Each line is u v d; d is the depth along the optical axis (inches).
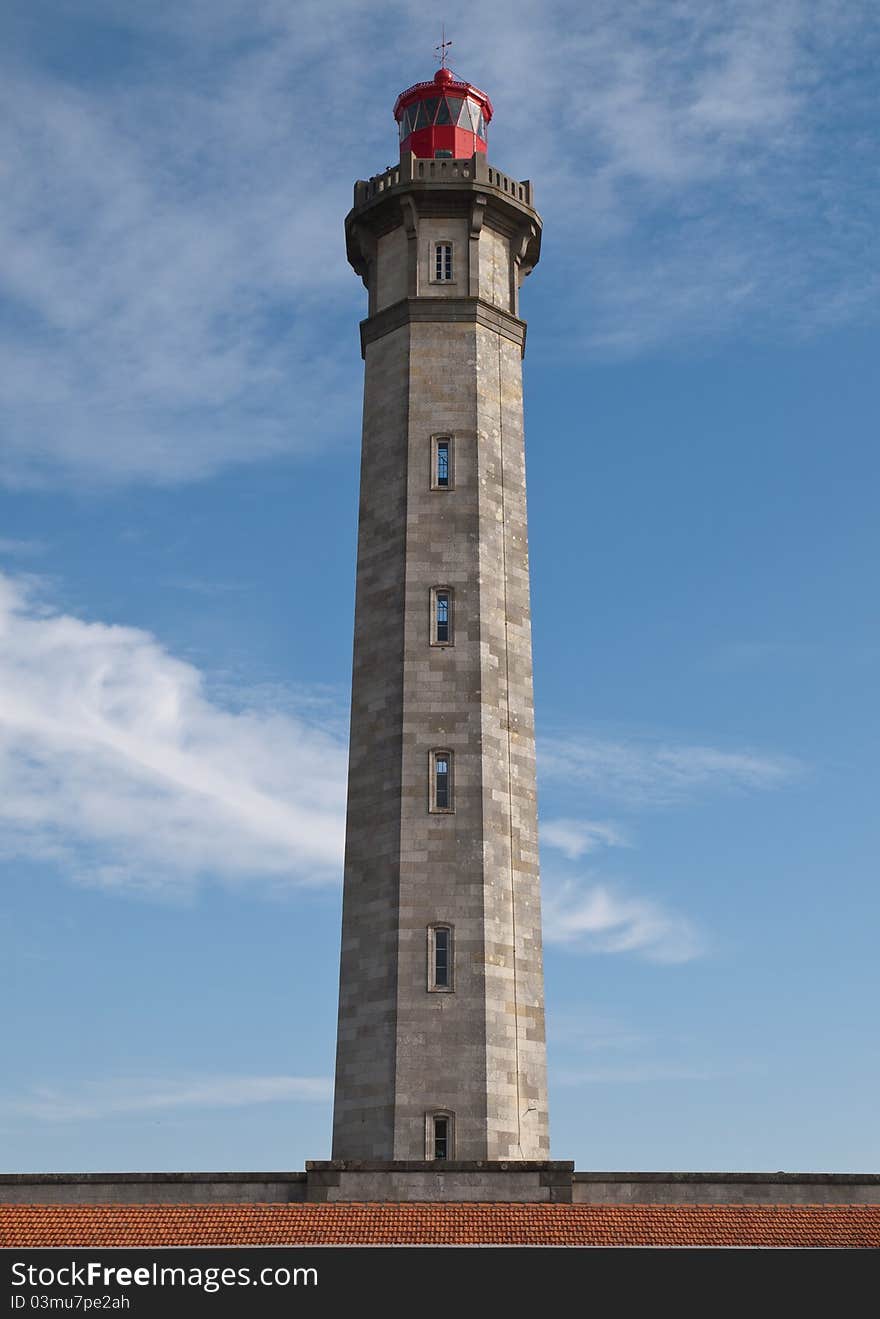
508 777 2020.2
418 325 2193.7
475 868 1942.7
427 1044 1866.4
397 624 2062.0
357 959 1942.7
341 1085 1899.6
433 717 2012.8
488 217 2255.2
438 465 2134.6
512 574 2126.0
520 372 2246.6
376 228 2288.4
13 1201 1684.3
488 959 1908.2
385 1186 1674.5
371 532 2138.3
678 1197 1690.5
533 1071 1910.7
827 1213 1553.9
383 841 1973.4
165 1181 1690.5
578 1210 1540.4
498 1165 1679.4
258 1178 1690.5
